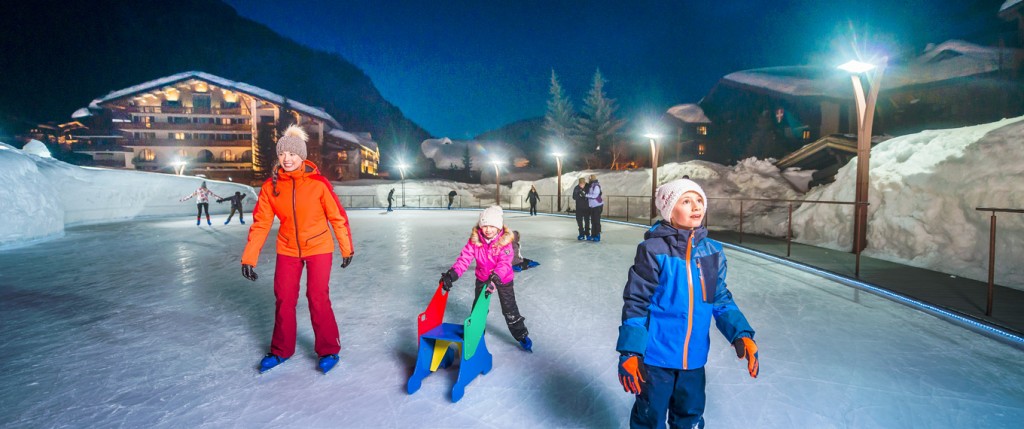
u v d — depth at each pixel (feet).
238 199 51.19
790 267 22.25
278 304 9.75
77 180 53.01
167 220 57.98
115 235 39.14
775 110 116.98
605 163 162.09
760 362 10.07
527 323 12.98
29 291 17.48
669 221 5.84
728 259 24.86
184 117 139.85
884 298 15.94
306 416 7.75
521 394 8.52
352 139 153.17
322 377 9.37
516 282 18.88
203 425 7.48
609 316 13.73
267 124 141.59
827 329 12.41
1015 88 77.82
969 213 19.88
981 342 11.30
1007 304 14.07
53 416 7.82
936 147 24.23
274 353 9.87
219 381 9.21
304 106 149.59
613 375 9.37
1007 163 19.11
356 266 23.29
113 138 152.05
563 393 8.56
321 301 9.66
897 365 9.86
